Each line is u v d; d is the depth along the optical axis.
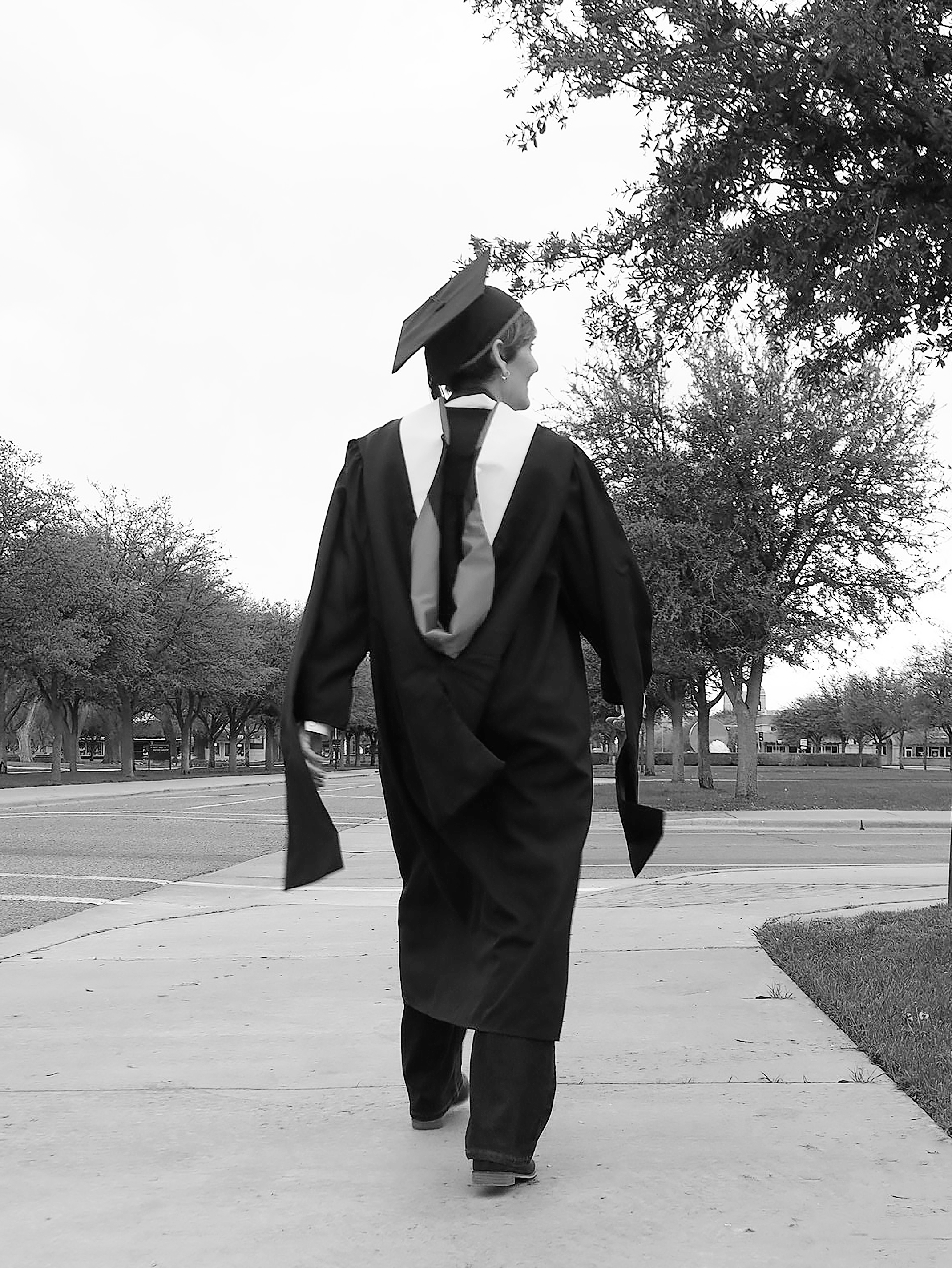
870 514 24.58
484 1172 2.59
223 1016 4.72
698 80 5.97
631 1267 2.24
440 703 2.69
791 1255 2.29
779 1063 3.83
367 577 2.86
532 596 2.80
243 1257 2.33
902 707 96.25
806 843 16.20
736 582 24.58
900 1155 2.87
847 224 6.17
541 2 6.32
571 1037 4.22
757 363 24.75
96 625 47.41
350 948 6.51
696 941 6.48
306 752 2.82
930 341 7.07
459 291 2.86
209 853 14.38
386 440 2.88
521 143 6.71
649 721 58.97
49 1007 4.95
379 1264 2.29
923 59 5.70
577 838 2.73
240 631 60.78
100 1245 2.40
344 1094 3.53
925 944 5.93
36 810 25.41
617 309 7.15
